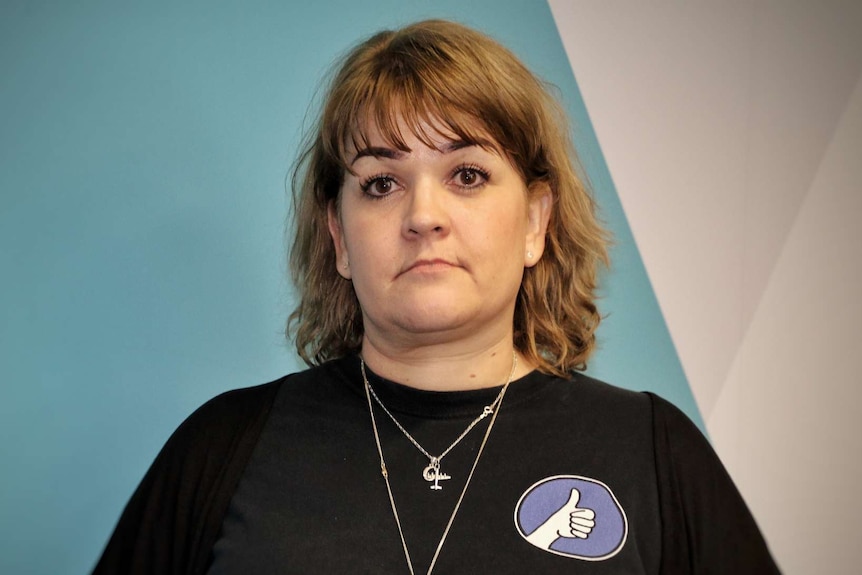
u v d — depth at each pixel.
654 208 1.62
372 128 1.06
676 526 1.05
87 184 1.54
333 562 0.99
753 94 1.65
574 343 1.25
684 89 1.65
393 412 1.12
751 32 1.66
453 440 1.09
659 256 1.62
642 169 1.63
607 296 1.61
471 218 1.04
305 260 1.28
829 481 1.61
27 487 1.49
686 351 1.61
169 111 1.57
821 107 1.65
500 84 1.08
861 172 1.65
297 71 1.60
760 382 1.62
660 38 1.65
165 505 1.12
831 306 1.63
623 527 1.01
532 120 1.12
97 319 1.53
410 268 1.03
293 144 1.59
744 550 1.06
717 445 1.61
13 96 1.54
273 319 1.56
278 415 1.15
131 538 1.12
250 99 1.59
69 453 1.50
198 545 1.08
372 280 1.06
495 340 1.12
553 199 1.20
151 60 1.58
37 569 1.48
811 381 1.62
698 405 1.61
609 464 1.06
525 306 1.22
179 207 1.56
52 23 1.56
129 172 1.56
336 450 1.10
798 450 1.61
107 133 1.56
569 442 1.08
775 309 1.62
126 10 1.58
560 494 1.03
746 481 1.60
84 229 1.54
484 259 1.04
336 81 1.16
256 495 1.07
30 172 1.53
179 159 1.57
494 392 1.12
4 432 1.49
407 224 1.03
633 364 1.60
